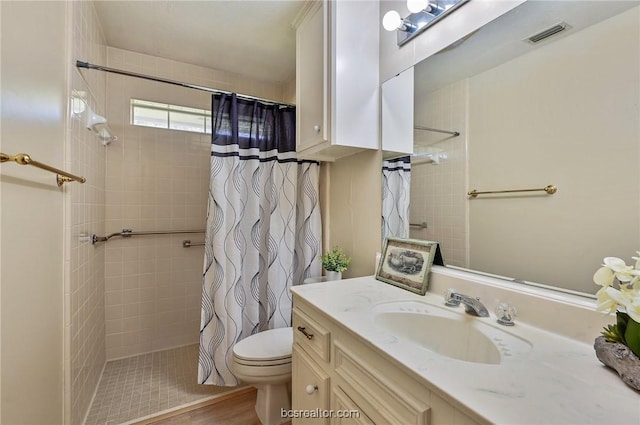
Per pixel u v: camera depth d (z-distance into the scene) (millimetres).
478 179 1092
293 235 2012
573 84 823
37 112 977
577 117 814
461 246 1152
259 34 1977
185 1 1657
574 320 788
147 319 2342
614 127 742
